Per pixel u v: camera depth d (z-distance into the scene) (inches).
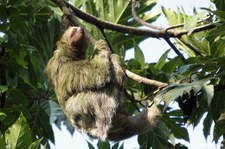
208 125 752.3
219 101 720.3
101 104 655.1
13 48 721.6
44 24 784.9
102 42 687.1
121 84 661.3
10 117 720.3
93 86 658.8
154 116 696.4
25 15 736.3
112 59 671.8
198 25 828.6
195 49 812.6
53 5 773.3
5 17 713.0
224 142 719.1
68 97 676.1
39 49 783.7
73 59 696.4
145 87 774.5
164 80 780.6
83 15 787.4
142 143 823.1
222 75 669.3
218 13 691.4
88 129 665.6
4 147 511.8
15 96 729.6
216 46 822.5
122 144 733.9
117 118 666.8
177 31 798.5
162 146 818.8
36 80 764.6
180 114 823.1
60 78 683.4
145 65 800.9
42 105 855.1
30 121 808.3
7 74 738.8
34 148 515.8
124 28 802.2
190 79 680.4
